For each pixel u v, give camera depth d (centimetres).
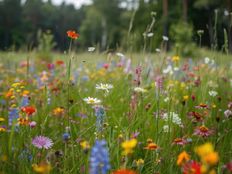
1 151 252
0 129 264
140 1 3559
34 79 603
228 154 269
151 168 241
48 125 319
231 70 587
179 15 3225
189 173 163
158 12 3484
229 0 2377
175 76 516
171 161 241
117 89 423
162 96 363
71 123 310
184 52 1127
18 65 775
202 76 527
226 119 319
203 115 324
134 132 278
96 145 153
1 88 527
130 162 245
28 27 5909
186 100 347
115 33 5138
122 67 561
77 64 683
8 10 5744
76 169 228
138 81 343
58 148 274
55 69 666
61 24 7125
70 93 387
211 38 446
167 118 283
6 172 235
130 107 315
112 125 307
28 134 272
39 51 1154
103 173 152
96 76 592
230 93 445
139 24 3253
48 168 184
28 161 241
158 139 260
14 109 303
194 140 284
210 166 141
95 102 292
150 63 441
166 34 2777
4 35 5756
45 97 348
